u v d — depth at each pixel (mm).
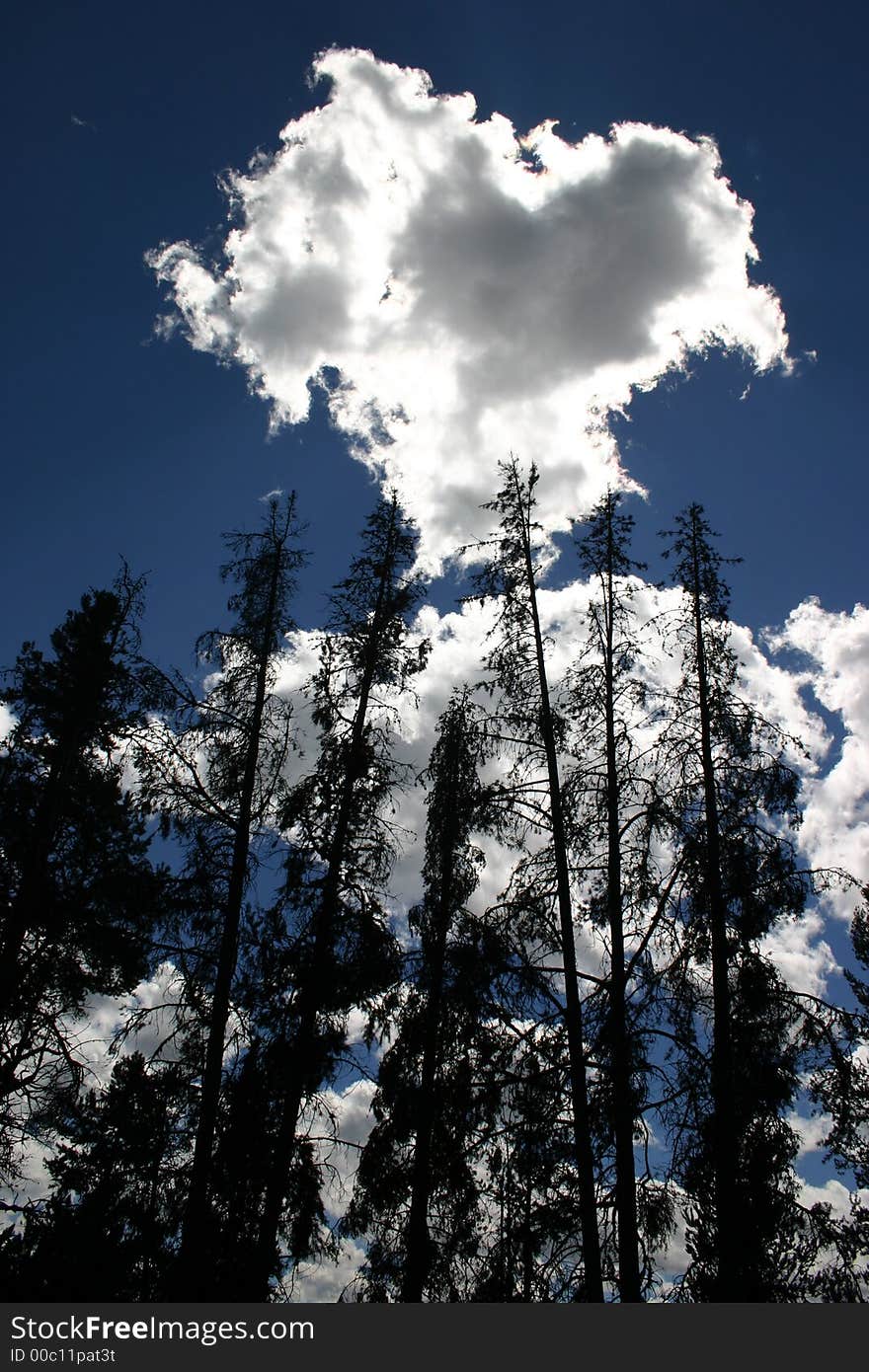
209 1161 12250
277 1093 13031
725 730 13961
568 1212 11492
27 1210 14359
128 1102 12867
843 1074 12117
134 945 14039
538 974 12461
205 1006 13008
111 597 17750
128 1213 12875
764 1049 12445
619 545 14906
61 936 15070
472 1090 12445
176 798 13617
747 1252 11672
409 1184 14656
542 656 14281
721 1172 11742
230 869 13703
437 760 17531
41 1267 13156
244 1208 13062
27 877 15133
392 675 15797
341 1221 14922
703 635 14844
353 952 13867
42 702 16594
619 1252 11172
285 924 13836
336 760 14898
